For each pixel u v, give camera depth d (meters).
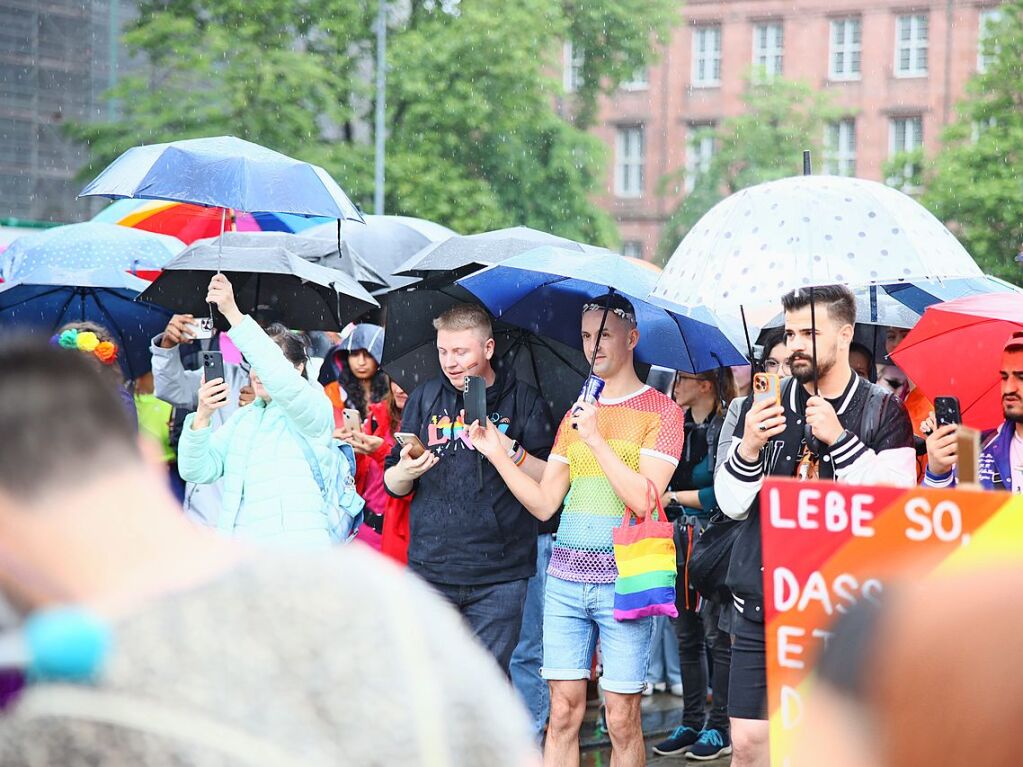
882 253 4.29
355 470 5.96
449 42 33.44
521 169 35.91
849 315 4.18
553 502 5.11
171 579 1.24
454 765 1.22
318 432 5.04
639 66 43.00
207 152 6.01
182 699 1.16
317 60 30.91
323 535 4.98
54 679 1.15
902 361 5.00
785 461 4.19
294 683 1.19
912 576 2.12
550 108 37.88
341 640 1.22
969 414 4.85
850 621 2.09
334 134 34.41
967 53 47.81
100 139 29.75
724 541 5.21
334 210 5.97
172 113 29.34
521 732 1.30
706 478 6.34
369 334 7.43
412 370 6.10
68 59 34.12
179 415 6.88
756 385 4.17
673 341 5.50
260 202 5.84
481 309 5.44
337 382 7.39
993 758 1.95
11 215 32.84
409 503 5.39
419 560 5.29
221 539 1.34
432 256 6.25
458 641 1.29
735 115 50.72
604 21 42.25
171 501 1.33
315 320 6.81
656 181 51.94
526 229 6.64
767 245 4.32
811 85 46.44
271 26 31.09
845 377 4.20
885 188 4.52
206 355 5.01
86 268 7.41
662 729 6.99
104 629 1.17
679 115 51.56
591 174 37.91
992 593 2.04
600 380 5.00
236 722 1.17
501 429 5.44
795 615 2.45
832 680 2.10
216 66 30.41
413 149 33.16
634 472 4.86
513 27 34.38
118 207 10.04
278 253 6.40
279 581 1.25
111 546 1.26
